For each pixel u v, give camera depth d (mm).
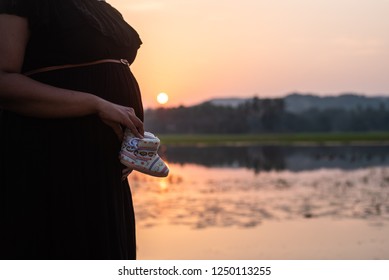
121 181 2916
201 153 49406
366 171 29766
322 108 100750
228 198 18328
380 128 103188
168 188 21031
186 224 13594
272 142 77312
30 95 2635
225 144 70812
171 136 78500
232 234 12289
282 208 16328
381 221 14195
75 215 2746
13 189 2732
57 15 2719
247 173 28562
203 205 16672
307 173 28750
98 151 2807
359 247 11117
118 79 2941
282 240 11680
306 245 11219
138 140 2832
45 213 2740
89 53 2814
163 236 12102
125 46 2984
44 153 2740
